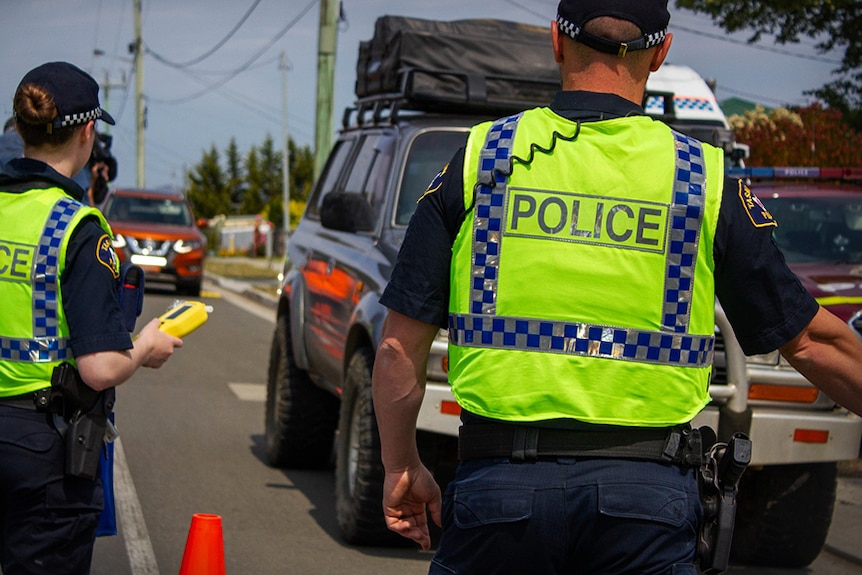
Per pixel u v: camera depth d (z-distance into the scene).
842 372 2.37
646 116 2.39
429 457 5.45
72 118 3.18
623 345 2.27
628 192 2.29
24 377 3.03
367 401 5.60
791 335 2.33
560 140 2.33
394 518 2.63
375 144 6.87
